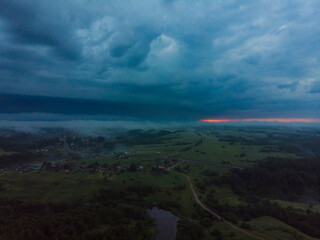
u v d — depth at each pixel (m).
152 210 98.38
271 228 86.06
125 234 71.00
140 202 102.81
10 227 64.81
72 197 100.00
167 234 80.50
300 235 81.62
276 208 106.12
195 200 109.00
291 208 107.06
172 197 109.31
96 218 78.69
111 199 102.12
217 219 93.19
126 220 82.75
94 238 66.12
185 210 100.56
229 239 75.94
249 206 106.38
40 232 62.88
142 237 74.12
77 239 63.78
